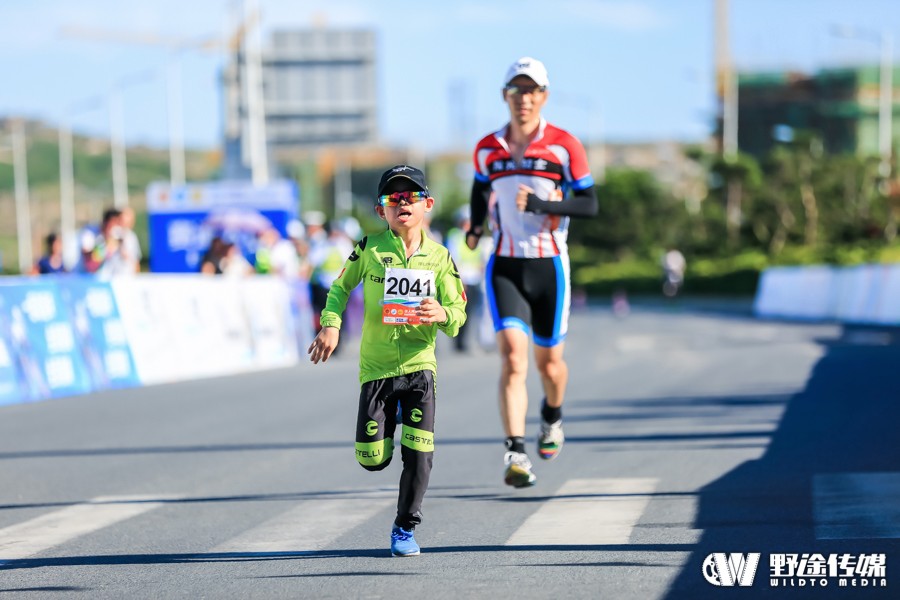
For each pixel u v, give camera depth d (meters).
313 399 35.34
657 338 63.41
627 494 18.42
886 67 141.00
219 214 75.94
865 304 71.00
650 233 183.25
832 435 23.81
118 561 14.95
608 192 183.25
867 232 139.75
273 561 14.70
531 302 19.81
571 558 14.23
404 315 14.95
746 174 149.88
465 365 47.41
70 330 37.28
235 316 48.06
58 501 19.47
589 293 168.25
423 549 15.12
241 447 25.48
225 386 39.75
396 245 15.27
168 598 12.93
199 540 16.16
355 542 15.76
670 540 14.99
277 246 57.75
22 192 179.88
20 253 176.88
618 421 27.72
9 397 34.09
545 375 20.27
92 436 27.52
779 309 90.75
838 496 17.47
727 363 43.62
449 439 25.81
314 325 56.56
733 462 21.02
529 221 19.55
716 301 134.62
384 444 15.24
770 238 149.38
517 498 18.59
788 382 34.97
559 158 19.55
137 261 44.19
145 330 41.41
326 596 12.77
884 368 38.19
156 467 22.91
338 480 20.98
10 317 34.69
